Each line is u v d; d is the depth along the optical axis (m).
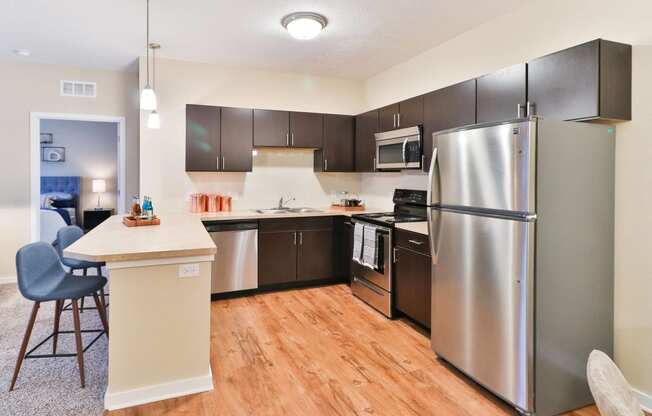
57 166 7.42
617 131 2.25
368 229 3.76
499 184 2.12
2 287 4.38
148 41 3.70
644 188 2.14
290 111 4.52
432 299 2.71
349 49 3.92
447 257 2.53
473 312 2.32
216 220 3.90
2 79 4.42
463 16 3.13
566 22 2.60
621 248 2.25
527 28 2.88
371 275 3.76
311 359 2.72
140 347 2.18
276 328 3.26
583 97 2.13
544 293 2.02
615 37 2.29
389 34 3.50
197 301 2.29
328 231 4.47
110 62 4.41
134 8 3.01
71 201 7.19
